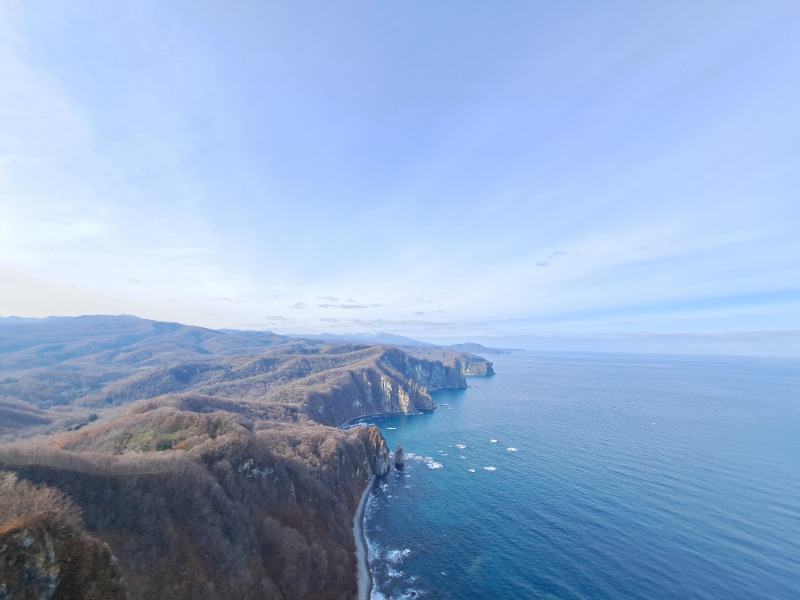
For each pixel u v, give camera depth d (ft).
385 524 474.08
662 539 414.00
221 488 354.95
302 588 327.88
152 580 254.68
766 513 466.70
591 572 362.53
